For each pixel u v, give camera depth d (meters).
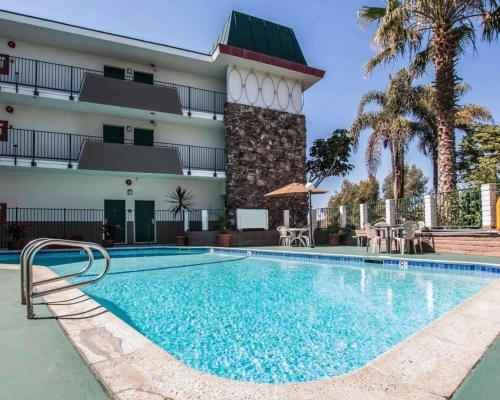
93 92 14.96
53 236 14.76
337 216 16.08
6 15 13.57
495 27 10.94
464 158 20.77
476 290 6.25
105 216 16.42
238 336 3.94
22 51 15.15
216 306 5.39
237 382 2.09
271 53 19.58
